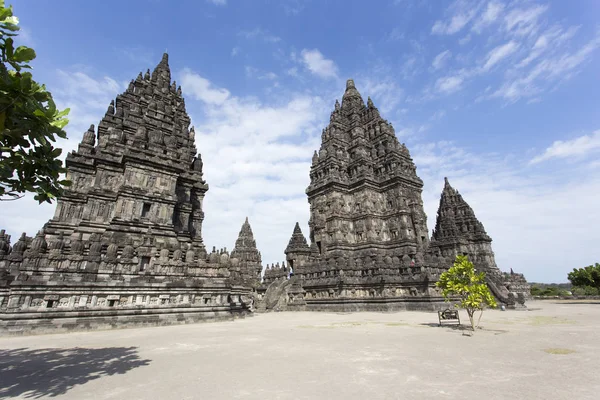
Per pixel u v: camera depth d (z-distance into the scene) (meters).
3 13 7.88
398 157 63.72
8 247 24.75
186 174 42.75
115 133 38.59
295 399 8.37
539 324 25.17
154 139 37.56
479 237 74.50
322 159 66.94
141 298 26.16
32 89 8.30
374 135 70.06
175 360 13.03
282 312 46.78
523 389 9.07
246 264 83.94
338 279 45.84
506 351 14.58
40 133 8.93
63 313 21.98
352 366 11.93
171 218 35.91
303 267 54.28
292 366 11.98
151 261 28.17
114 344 16.89
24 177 9.76
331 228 60.50
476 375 10.59
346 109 76.56
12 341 18.02
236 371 11.25
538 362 12.37
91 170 38.09
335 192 62.25
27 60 8.30
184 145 45.47
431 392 8.87
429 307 39.62
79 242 25.86
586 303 57.50
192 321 27.97
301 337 19.33
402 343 16.92
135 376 10.66
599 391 8.84
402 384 9.62
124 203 33.00
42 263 23.34
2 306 21.28
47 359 13.23
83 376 10.66
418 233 59.41
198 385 9.62
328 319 32.03
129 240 30.78
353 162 65.38
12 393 8.94
